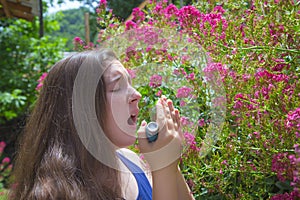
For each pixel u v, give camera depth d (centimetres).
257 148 127
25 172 96
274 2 136
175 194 97
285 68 136
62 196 86
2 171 417
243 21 144
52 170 89
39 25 751
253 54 137
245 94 128
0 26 688
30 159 95
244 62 136
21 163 99
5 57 669
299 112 111
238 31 142
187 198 111
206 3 158
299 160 101
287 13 131
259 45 137
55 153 91
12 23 706
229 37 141
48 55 677
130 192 102
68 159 90
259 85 129
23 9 588
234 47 139
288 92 128
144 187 106
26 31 728
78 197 86
